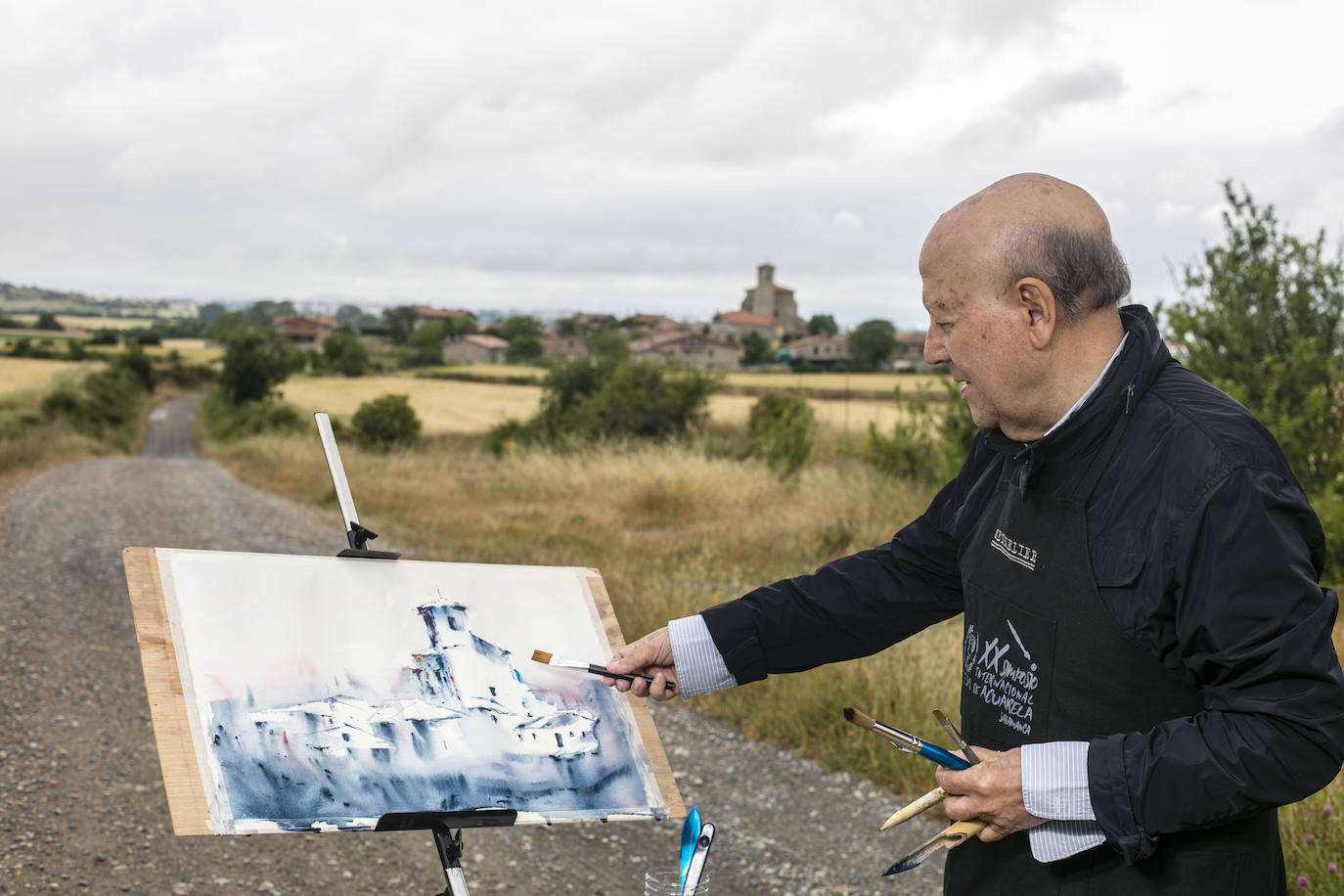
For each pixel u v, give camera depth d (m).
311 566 1.68
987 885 1.52
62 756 4.27
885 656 5.13
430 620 1.72
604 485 13.41
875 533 10.11
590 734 1.72
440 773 1.55
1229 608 1.22
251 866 3.45
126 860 3.41
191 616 1.53
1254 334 7.61
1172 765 1.24
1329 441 7.29
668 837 3.84
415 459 19.66
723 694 5.20
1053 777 1.31
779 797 4.14
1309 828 3.29
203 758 1.40
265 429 35.03
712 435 20.33
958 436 11.77
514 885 3.42
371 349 138.75
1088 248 1.34
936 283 1.42
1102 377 1.34
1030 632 1.43
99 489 15.24
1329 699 1.19
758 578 8.24
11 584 7.52
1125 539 1.32
